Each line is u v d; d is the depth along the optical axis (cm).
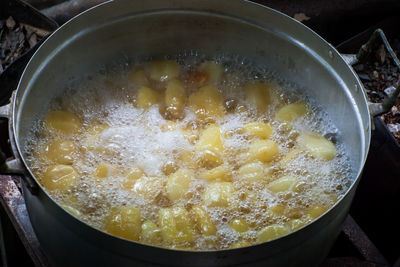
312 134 60
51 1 78
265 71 64
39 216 46
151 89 63
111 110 62
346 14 76
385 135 62
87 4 75
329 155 57
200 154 57
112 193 53
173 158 58
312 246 45
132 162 57
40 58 54
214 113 62
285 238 42
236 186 55
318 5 75
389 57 78
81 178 54
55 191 52
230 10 60
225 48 65
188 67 66
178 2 60
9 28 76
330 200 54
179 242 49
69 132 59
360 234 58
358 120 53
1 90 65
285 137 60
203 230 50
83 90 62
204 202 53
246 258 41
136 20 60
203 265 41
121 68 64
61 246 45
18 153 45
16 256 68
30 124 56
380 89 76
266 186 55
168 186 54
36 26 76
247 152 58
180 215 50
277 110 63
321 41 56
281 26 59
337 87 57
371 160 64
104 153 57
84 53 60
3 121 63
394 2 75
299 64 60
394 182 64
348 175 56
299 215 52
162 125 61
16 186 59
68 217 42
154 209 52
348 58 56
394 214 66
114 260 43
